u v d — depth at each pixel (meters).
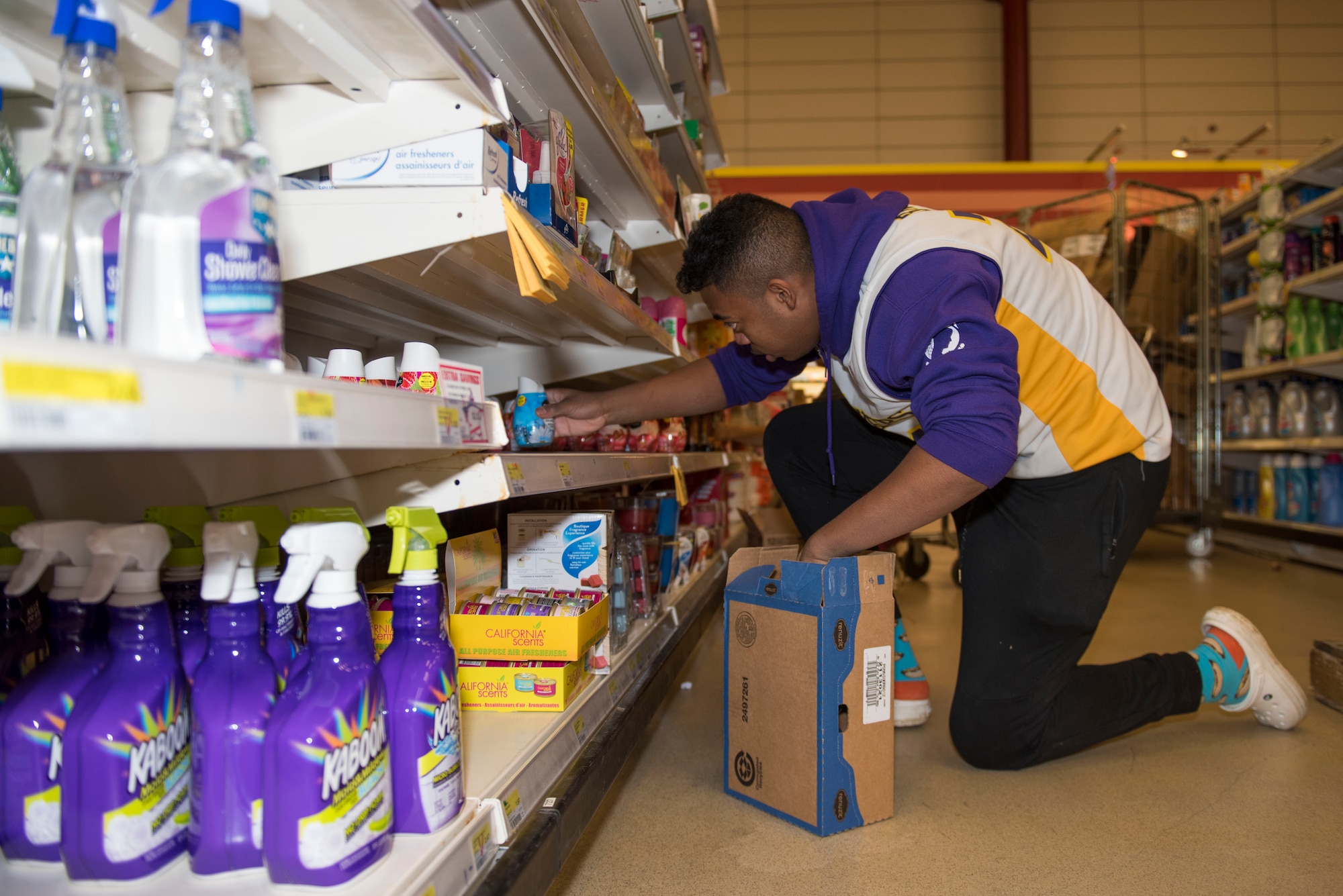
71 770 0.72
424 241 0.93
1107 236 5.04
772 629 1.43
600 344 2.26
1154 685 1.76
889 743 1.44
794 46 9.31
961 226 1.45
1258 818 1.45
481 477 0.99
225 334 0.62
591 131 1.74
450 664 0.87
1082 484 1.55
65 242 0.69
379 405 0.71
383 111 1.02
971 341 1.27
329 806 0.71
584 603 1.38
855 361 1.49
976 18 9.17
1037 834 1.38
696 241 1.51
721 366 2.02
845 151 9.25
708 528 3.33
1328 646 2.14
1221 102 8.92
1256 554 5.07
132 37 0.85
